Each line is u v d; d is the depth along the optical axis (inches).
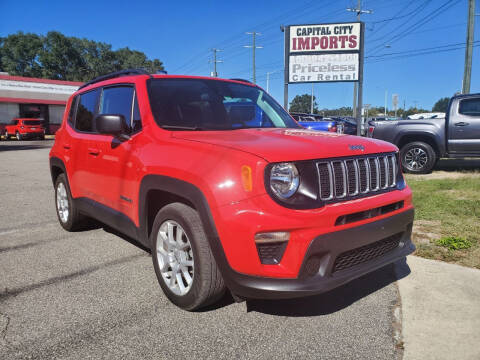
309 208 89.7
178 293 108.9
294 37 557.3
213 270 98.2
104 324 102.3
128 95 138.7
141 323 102.7
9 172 430.9
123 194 128.6
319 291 89.0
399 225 107.3
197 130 123.4
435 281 124.6
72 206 176.4
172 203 107.7
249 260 88.6
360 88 549.0
